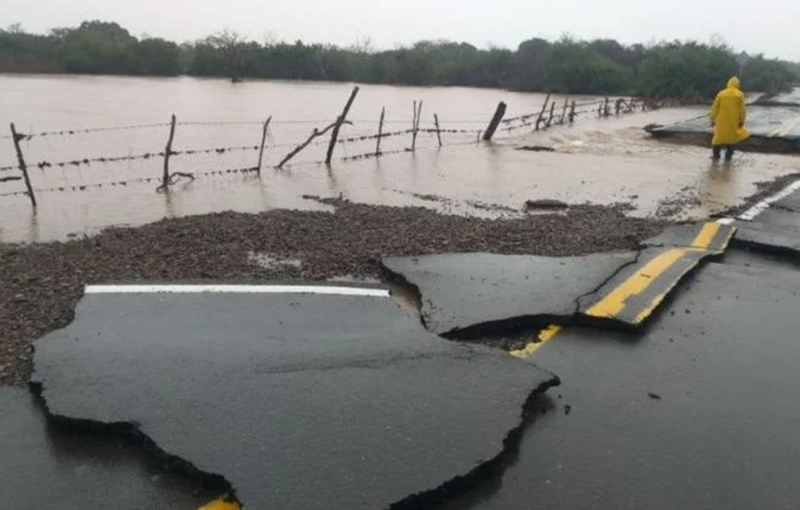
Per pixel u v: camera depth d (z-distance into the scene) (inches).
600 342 203.3
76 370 166.9
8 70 2267.5
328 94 1804.9
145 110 1115.9
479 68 2704.2
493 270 260.7
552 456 144.0
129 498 127.3
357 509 121.7
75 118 952.9
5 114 974.4
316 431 144.2
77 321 198.2
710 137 828.6
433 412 153.5
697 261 280.7
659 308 229.5
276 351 181.5
